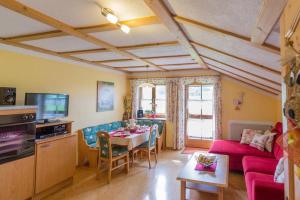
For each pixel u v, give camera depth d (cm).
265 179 239
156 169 402
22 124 257
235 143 431
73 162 338
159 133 538
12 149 247
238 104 497
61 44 301
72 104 419
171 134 558
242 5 114
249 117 488
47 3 174
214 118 512
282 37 94
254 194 195
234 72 387
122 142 374
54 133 317
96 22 216
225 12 135
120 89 580
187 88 563
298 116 70
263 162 305
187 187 263
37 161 276
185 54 364
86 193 303
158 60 420
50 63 372
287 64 85
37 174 276
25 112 261
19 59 319
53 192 305
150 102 601
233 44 196
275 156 336
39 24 225
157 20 205
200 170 268
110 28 227
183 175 253
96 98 487
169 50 334
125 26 212
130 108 597
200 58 370
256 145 388
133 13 194
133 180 349
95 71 486
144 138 423
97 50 334
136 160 457
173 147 550
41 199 284
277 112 460
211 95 540
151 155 495
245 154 361
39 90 351
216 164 292
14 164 248
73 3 174
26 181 262
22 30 244
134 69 550
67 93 407
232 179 351
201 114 551
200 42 252
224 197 290
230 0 114
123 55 362
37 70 347
